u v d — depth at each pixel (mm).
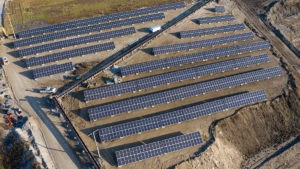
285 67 99875
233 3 129500
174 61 94750
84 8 121000
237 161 78562
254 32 115750
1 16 114062
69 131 73000
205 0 128000
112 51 98125
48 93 82000
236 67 96250
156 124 74875
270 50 106875
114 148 70500
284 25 122312
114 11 120562
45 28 104938
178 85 88500
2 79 85000
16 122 73938
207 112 80000
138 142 72188
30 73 87875
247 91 89562
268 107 87000
